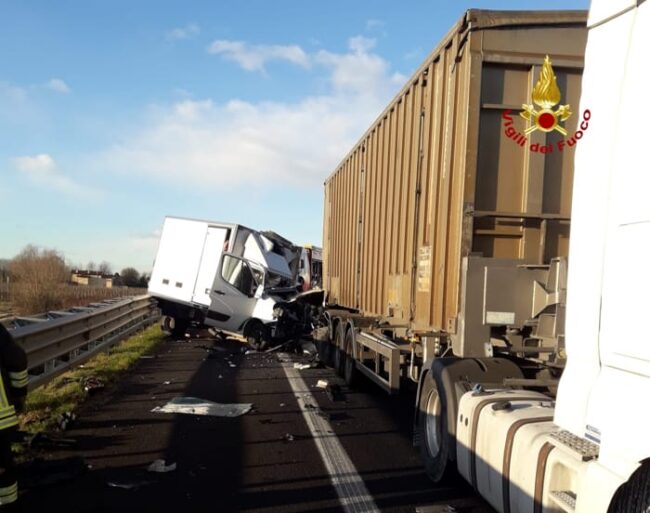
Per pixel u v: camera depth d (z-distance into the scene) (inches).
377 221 391.9
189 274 681.6
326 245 644.1
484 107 219.6
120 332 596.4
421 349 279.4
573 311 124.3
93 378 376.5
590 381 118.2
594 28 124.3
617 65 116.6
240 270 642.2
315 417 307.3
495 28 219.3
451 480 202.7
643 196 106.7
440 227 251.8
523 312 212.2
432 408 217.3
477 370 200.8
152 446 247.0
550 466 130.0
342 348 429.1
